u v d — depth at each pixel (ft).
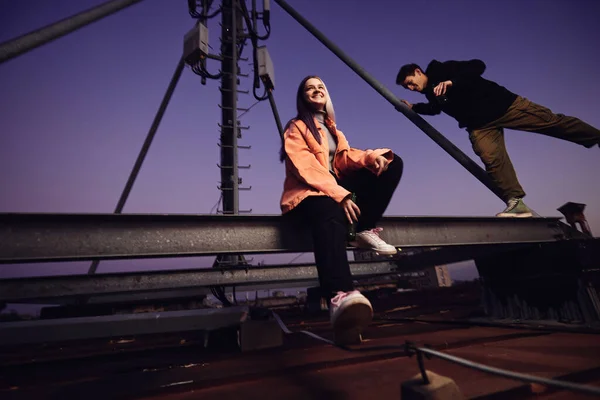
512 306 9.74
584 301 7.93
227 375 4.66
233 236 6.66
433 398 2.47
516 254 9.72
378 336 7.48
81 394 4.31
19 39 8.02
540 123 9.24
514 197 9.55
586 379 4.06
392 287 27.99
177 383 4.39
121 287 13.70
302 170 5.69
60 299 17.40
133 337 10.81
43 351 8.70
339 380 4.30
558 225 10.06
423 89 10.61
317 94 6.96
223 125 28.58
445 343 5.93
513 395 3.57
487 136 9.68
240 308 7.75
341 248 5.13
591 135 9.12
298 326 11.86
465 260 12.47
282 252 6.96
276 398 3.83
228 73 29.63
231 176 27.25
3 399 4.32
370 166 6.38
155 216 6.02
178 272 14.74
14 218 5.16
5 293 12.18
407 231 8.14
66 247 5.41
